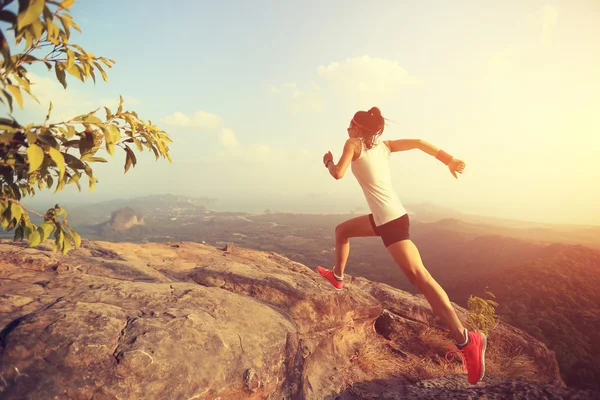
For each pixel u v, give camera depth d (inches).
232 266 161.8
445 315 91.4
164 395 76.1
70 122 70.0
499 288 3907.5
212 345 91.8
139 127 86.9
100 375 72.2
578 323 2802.7
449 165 105.8
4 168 72.3
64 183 79.7
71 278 113.2
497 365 176.1
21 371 67.3
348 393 127.4
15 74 67.1
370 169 99.3
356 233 117.5
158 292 112.7
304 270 193.6
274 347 105.7
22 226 81.2
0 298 89.6
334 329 146.9
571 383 1916.8
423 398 105.0
